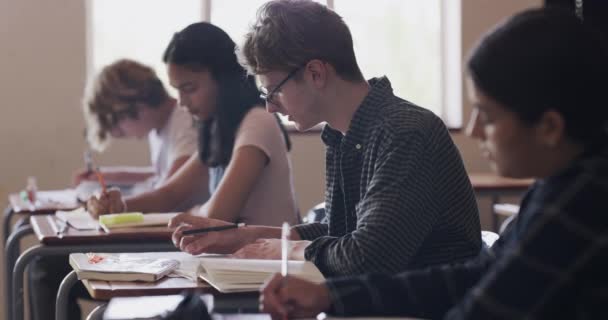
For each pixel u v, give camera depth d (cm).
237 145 243
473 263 138
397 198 154
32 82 410
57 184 413
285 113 175
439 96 457
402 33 451
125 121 317
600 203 91
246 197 238
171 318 124
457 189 163
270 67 170
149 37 427
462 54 442
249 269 153
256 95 252
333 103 170
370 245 151
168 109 319
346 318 125
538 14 98
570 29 95
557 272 91
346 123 171
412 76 454
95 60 424
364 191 165
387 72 452
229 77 251
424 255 164
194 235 181
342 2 445
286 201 246
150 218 236
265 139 243
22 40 409
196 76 251
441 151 162
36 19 409
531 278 93
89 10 420
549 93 94
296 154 431
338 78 170
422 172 157
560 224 92
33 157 411
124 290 148
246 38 173
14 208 304
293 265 157
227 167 251
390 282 134
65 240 216
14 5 407
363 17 448
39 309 272
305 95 170
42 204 308
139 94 313
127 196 300
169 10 428
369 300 132
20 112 410
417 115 163
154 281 154
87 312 400
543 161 97
